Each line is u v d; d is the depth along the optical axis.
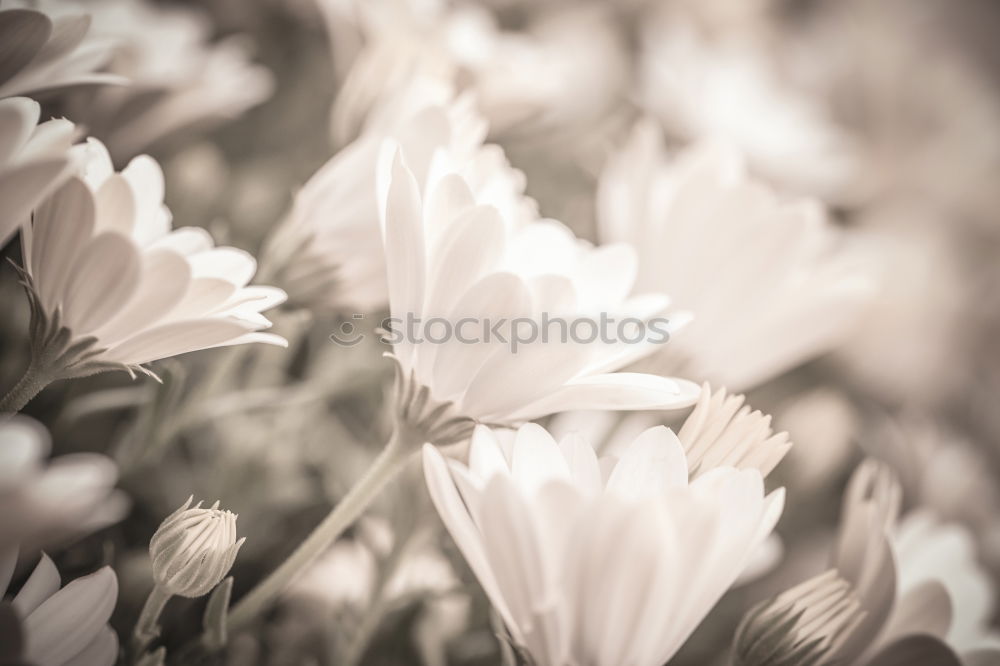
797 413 0.38
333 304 0.31
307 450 0.35
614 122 0.50
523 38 0.49
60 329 0.27
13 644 0.25
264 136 0.43
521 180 0.31
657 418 0.34
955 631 0.32
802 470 0.38
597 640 0.27
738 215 0.34
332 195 0.31
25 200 0.26
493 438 0.27
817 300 0.34
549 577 0.26
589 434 0.34
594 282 0.30
